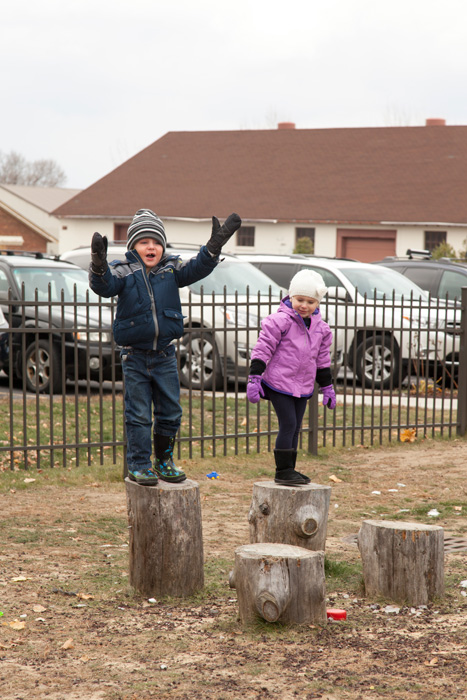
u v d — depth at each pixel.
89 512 7.14
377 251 35.22
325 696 3.80
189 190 39.41
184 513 5.15
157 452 5.33
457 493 8.09
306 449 9.98
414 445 10.39
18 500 7.45
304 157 39.66
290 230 36.47
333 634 4.57
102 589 5.24
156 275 5.03
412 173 36.81
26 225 45.84
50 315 8.38
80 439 9.77
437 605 5.04
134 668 4.10
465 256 31.22
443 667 4.13
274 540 5.49
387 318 13.51
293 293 5.51
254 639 4.48
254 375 5.50
